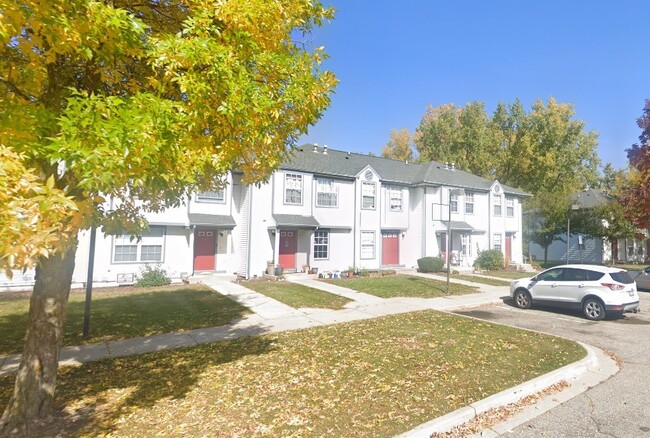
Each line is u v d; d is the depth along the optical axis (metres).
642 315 12.20
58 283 4.62
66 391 5.70
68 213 2.42
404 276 20.86
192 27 3.60
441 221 25.31
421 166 29.73
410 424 4.61
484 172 42.56
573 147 40.03
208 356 7.41
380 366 6.72
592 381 6.36
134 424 4.66
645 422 4.89
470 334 9.03
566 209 30.14
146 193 5.00
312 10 4.97
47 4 2.75
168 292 15.04
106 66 3.61
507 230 29.70
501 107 43.06
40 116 3.06
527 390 5.75
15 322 10.01
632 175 35.19
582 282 11.86
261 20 4.05
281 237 20.47
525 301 13.19
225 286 16.38
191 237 18.20
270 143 4.46
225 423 4.68
